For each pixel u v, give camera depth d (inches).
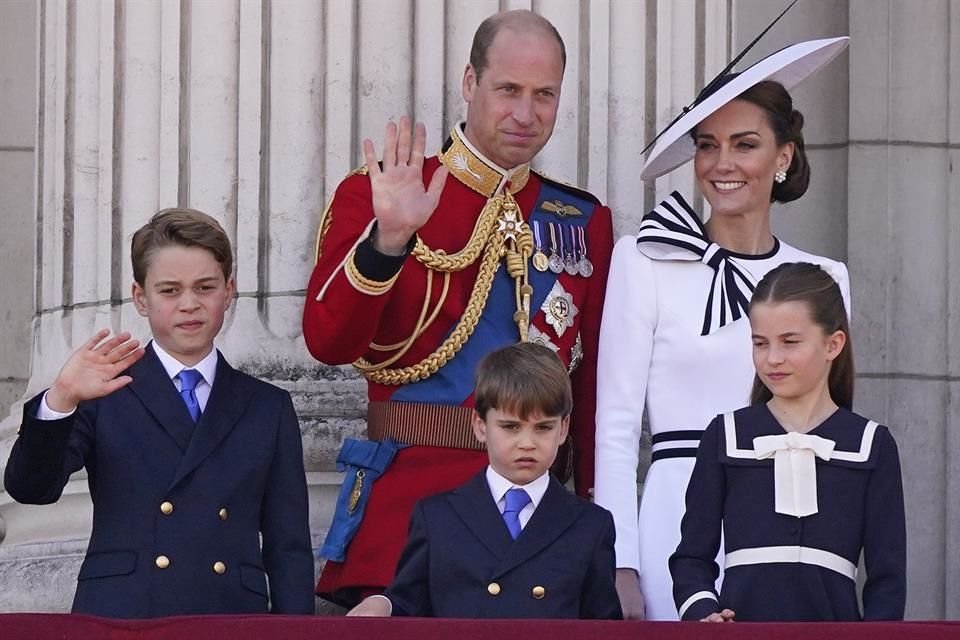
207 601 716.0
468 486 720.3
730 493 707.4
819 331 709.3
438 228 799.1
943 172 1094.4
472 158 807.7
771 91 796.0
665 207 806.5
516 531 713.6
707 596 690.8
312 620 597.6
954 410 1081.4
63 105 949.8
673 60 916.6
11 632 594.6
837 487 698.2
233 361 872.9
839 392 725.9
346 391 868.6
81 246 925.8
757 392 732.0
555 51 797.9
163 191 901.2
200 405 743.7
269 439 744.3
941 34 1098.7
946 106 1096.8
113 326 906.7
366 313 744.3
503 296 802.8
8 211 1161.4
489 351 791.1
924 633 595.5
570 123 900.0
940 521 1071.0
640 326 780.0
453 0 896.9
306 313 761.6
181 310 738.2
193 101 896.3
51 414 681.0
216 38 896.3
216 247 746.2
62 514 888.3
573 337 811.4
